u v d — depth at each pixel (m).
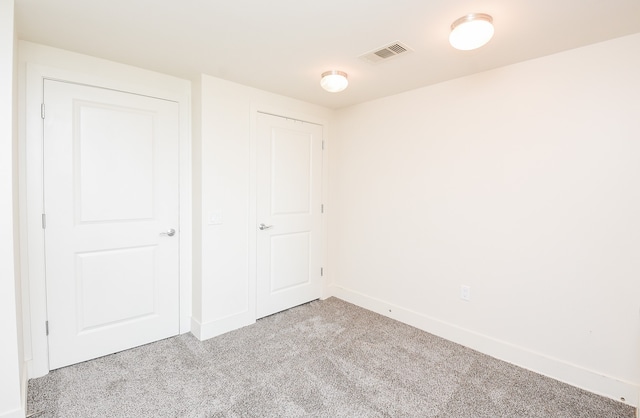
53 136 2.08
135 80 2.39
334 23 1.74
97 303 2.29
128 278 2.42
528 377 2.13
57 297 2.12
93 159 2.24
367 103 3.25
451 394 1.94
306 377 2.10
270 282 3.12
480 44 1.69
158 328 2.59
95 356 2.29
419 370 2.20
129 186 2.40
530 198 2.21
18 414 1.62
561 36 1.85
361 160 3.32
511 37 1.87
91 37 1.93
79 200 2.20
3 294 1.57
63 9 1.62
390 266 3.09
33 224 2.01
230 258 2.75
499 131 2.34
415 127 2.85
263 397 1.89
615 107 1.88
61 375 2.08
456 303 2.62
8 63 1.53
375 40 1.93
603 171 1.93
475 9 1.59
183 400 1.85
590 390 1.99
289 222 3.23
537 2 1.51
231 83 2.69
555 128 2.10
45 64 2.04
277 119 3.06
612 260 1.92
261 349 2.46
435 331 2.75
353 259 3.45
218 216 2.66
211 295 2.64
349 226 3.47
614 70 1.88
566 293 2.08
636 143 1.83
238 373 2.13
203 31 1.84
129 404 1.81
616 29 1.77
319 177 3.50
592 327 1.99
